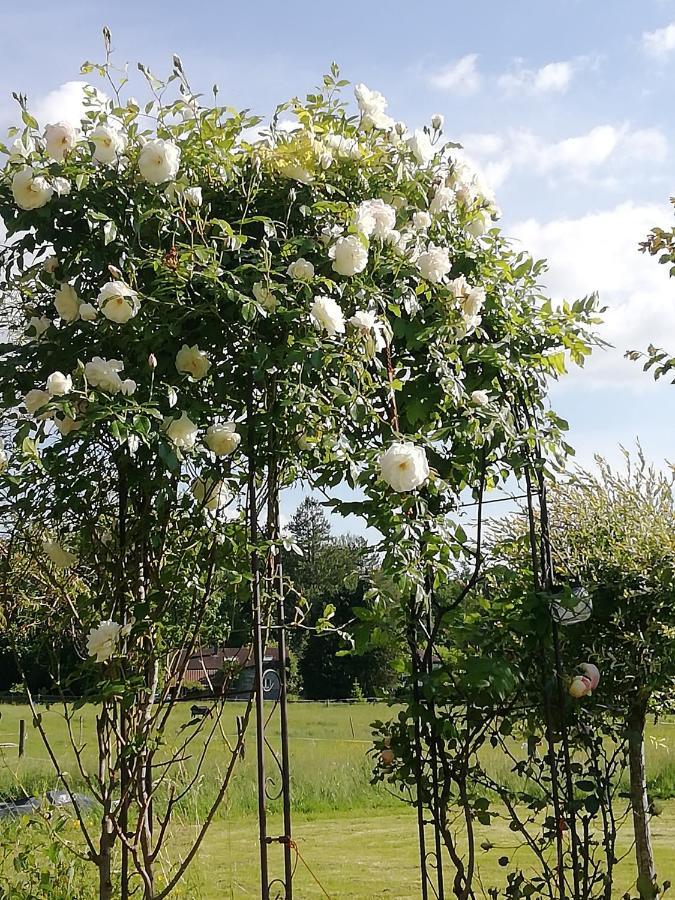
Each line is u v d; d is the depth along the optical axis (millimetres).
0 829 3805
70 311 2613
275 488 2732
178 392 2566
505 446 2842
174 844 4465
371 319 2578
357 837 6262
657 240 2799
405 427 2904
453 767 2797
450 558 2660
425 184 2994
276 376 2570
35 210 2596
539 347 3055
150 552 2830
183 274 2430
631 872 4816
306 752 9656
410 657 2969
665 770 7238
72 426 2465
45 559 2807
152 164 2480
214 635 2971
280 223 2643
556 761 2877
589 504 3818
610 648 3424
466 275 2971
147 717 2793
